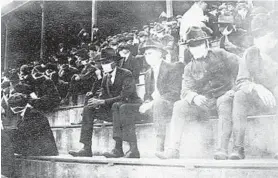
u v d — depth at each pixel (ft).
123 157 28.09
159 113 26.68
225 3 25.85
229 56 24.66
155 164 25.23
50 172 31.27
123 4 30.91
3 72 36.96
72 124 31.96
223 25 25.38
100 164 28.02
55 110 33.17
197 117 25.02
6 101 35.58
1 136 34.58
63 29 34.71
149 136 27.09
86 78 31.63
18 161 33.76
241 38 24.54
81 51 33.01
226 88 24.39
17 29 37.22
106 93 29.84
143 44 28.81
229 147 23.62
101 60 30.68
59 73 33.71
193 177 23.52
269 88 23.15
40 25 36.11
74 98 32.22
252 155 22.93
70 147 31.78
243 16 24.76
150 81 27.71
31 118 33.96
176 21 27.68
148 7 29.40
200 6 26.68
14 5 37.55
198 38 25.85
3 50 37.45
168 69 26.99
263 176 21.40
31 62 35.94
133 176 26.25
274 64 23.27
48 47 35.45
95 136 29.89
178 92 26.37
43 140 33.12
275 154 22.31
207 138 24.52
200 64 25.55
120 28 30.86
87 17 33.30
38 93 34.32
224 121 23.80
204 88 25.11
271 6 23.94
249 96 23.35
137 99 28.27
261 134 22.79
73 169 29.66
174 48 27.25
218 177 22.66
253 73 23.71
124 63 29.53
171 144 25.71
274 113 22.59
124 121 28.25
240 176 22.03
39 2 36.19
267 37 23.71
